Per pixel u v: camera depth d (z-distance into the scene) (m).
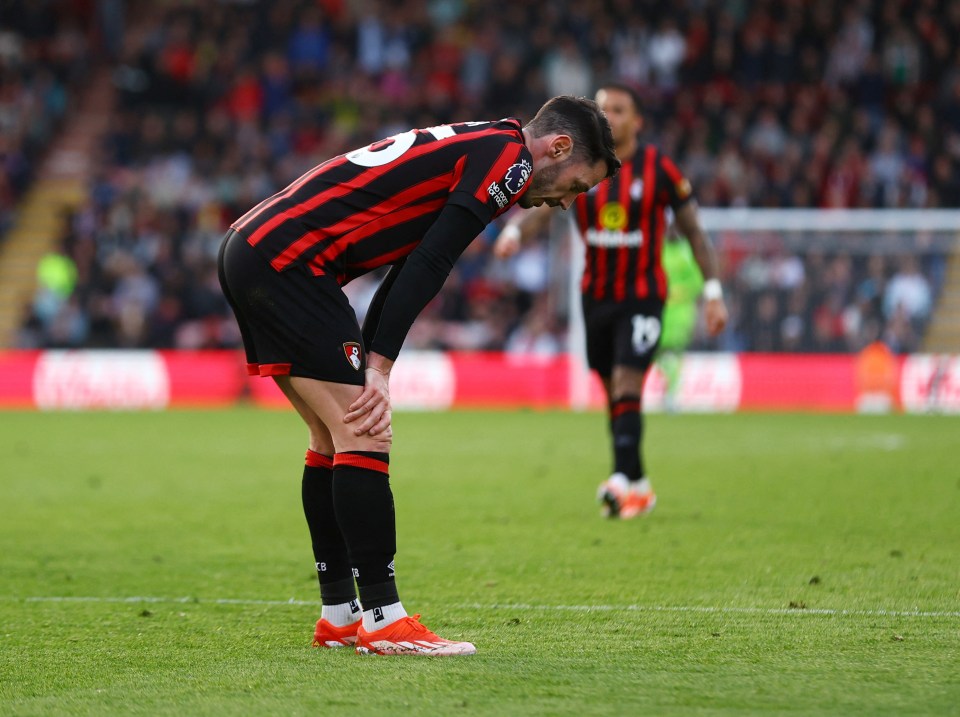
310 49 82.69
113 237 72.75
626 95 24.02
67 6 87.44
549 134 13.50
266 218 12.93
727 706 10.89
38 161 82.38
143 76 80.94
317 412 13.06
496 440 43.53
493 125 13.46
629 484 24.78
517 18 81.62
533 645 13.49
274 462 36.56
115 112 81.69
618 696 11.23
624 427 24.62
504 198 13.10
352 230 12.97
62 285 70.38
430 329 66.19
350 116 79.50
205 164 76.81
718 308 25.41
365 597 13.12
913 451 38.69
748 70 78.19
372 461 12.99
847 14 79.50
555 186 13.69
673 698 11.15
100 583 17.97
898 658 12.77
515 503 27.02
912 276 60.50
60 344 68.62
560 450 39.88
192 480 32.06
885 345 60.41
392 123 77.94
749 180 72.12
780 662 12.59
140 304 68.19
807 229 61.06
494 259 69.56
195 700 11.27
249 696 11.39
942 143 74.19
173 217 73.62
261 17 84.38
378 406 12.86
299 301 12.81
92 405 63.22
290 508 26.66
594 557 19.80
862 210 71.50
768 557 19.64
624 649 13.24
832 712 10.70
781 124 76.75
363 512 12.95
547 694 11.30
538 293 68.69
